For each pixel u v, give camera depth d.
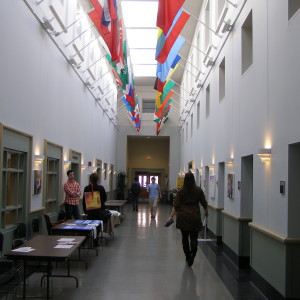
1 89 5.28
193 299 4.97
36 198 7.24
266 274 5.20
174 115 23.98
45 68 7.62
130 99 13.14
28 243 4.97
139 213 18.22
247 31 7.19
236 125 7.54
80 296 4.98
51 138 8.20
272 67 5.24
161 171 28.62
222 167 9.64
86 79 12.38
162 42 8.13
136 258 7.58
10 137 5.74
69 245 4.82
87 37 12.22
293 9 4.66
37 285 5.48
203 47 12.60
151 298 4.96
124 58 10.23
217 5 9.82
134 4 13.03
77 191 9.20
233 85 7.86
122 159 23.67
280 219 4.79
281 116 4.84
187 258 6.99
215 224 9.86
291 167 4.54
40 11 7.07
